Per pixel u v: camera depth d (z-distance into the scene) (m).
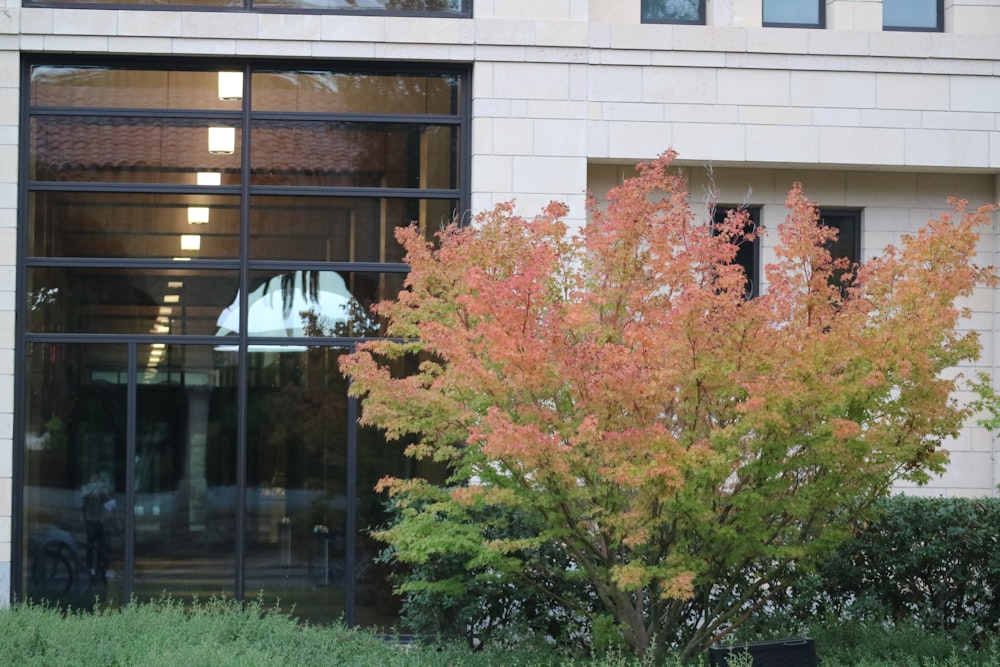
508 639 11.74
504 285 8.91
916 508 12.78
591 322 9.23
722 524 9.54
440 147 14.73
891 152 14.79
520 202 14.41
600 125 14.55
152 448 14.19
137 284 14.37
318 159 14.59
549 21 14.53
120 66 14.52
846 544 12.65
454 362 9.41
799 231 9.70
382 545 14.23
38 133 14.44
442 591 11.44
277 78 14.64
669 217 9.70
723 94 14.68
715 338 8.82
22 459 14.09
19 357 14.14
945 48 14.88
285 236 14.49
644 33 14.61
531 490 9.52
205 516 14.17
